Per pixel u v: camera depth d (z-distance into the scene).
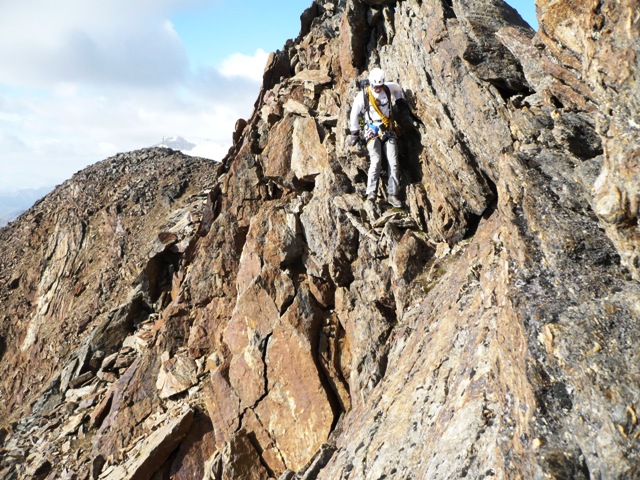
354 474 5.32
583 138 4.25
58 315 22.73
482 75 6.88
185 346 13.27
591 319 3.14
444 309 6.66
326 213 10.27
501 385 3.73
